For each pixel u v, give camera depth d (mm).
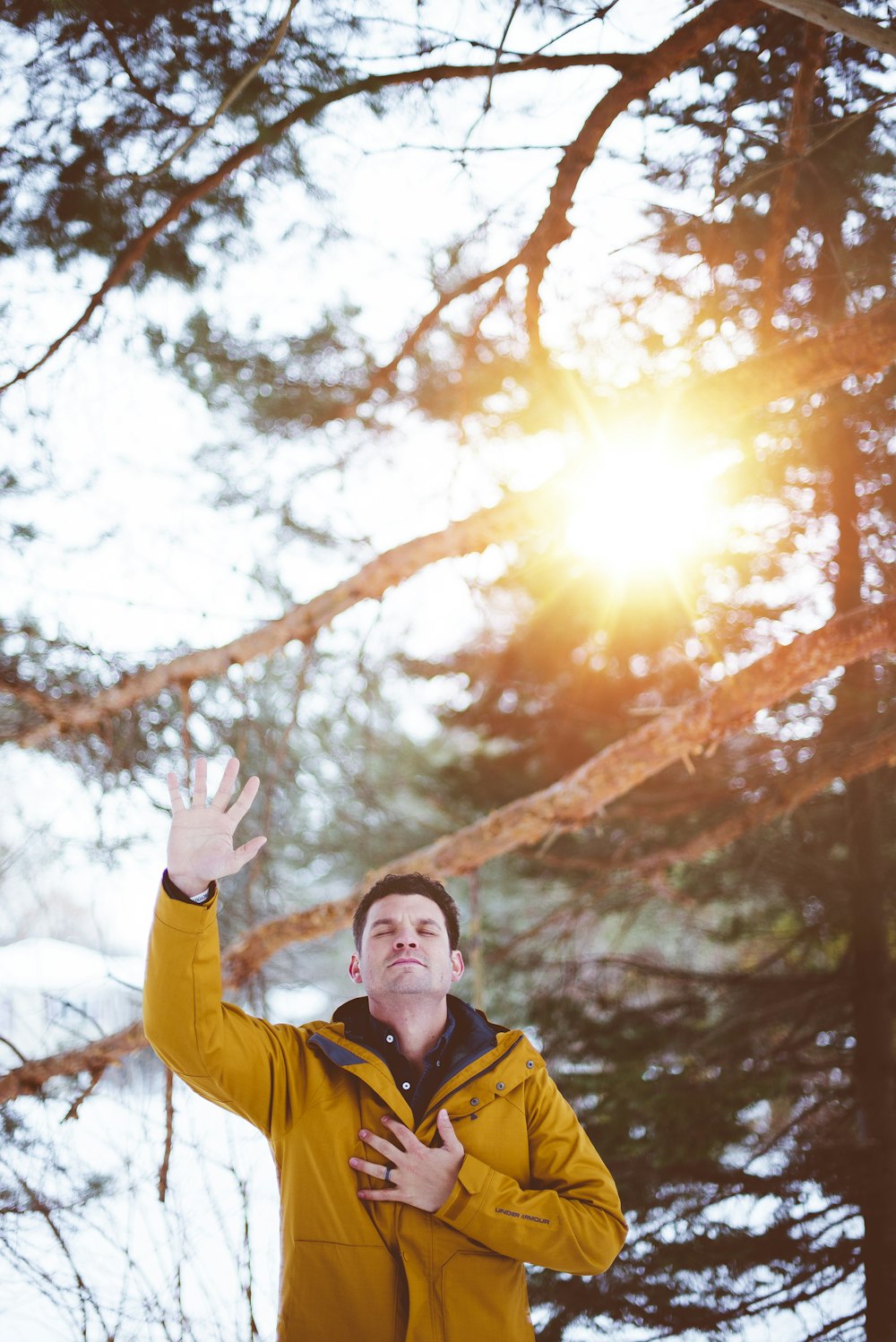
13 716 4742
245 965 4594
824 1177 4824
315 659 5227
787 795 5676
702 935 7207
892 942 6227
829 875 6277
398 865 4703
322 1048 2129
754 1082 5273
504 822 4637
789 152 3881
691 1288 4293
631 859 6805
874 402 5113
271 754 5035
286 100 3727
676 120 3932
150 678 4625
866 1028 5637
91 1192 3275
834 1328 3951
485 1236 1955
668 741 4438
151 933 2031
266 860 5629
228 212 4199
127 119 3689
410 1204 1981
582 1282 4438
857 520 5613
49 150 3715
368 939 2213
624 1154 4969
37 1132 3506
